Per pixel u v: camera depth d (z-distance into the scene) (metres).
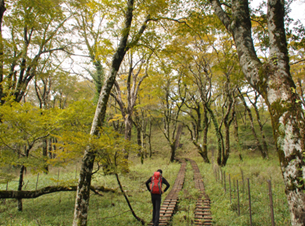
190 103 22.88
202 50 14.73
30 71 9.05
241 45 4.13
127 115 14.50
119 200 8.20
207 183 10.20
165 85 20.28
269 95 3.27
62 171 14.34
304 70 14.42
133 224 5.79
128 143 5.87
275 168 11.45
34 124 7.10
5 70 7.70
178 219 5.75
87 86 20.33
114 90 18.02
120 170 6.05
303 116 2.92
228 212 6.11
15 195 6.74
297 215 2.65
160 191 5.47
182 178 11.77
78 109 9.40
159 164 18.59
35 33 9.89
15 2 8.37
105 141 5.42
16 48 8.04
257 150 21.86
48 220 6.18
